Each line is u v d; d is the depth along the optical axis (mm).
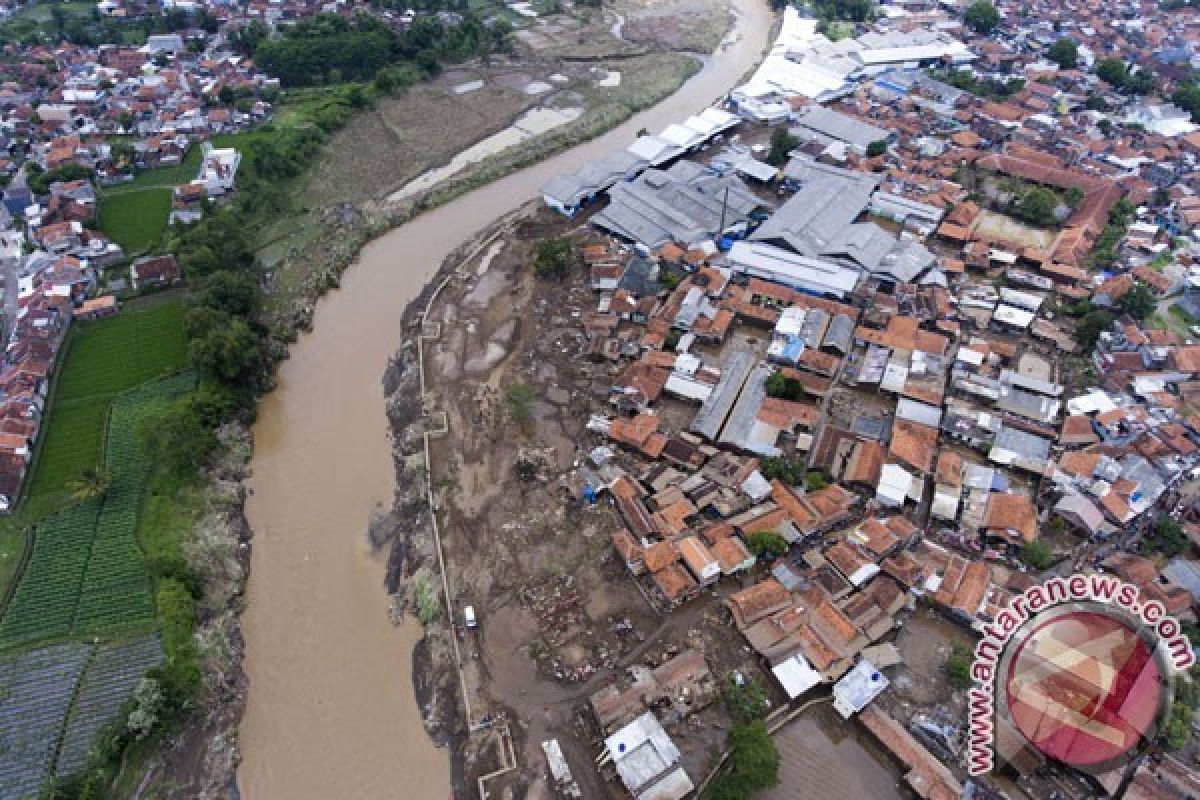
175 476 77750
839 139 132375
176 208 115812
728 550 67812
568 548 71000
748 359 89000
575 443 81062
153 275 101688
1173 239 107938
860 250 102875
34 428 80812
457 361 92812
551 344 93688
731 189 115812
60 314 93625
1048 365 88562
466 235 118250
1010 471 76250
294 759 59906
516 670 63125
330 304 105250
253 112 142875
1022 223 115312
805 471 76312
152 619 66188
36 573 69688
